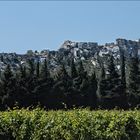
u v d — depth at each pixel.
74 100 99.25
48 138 14.10
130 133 17.97
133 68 106.62
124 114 18.06
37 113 14.24
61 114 15.17
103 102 102.88
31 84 90.75
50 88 95.44
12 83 87.31
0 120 13.12
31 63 103.19
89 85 102.19
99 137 16.03
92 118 16.08
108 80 104.00
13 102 86.50
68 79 100.19
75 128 15.01
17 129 13.37
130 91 105.50
